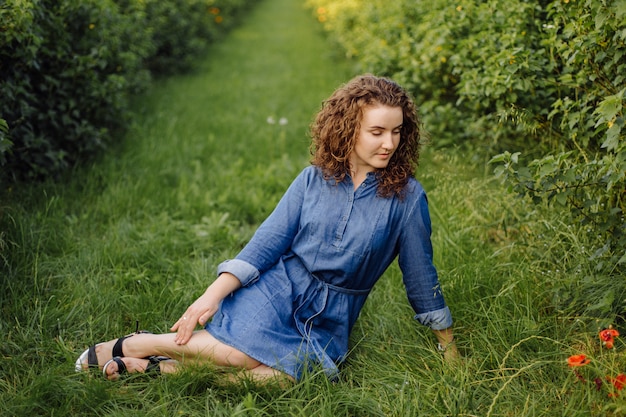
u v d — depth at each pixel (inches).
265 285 82.6
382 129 76.8
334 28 378.3
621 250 87.4
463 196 121.7
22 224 116.6
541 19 128.9
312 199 83.0
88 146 156.4
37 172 141.9
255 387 77.7
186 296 103.5
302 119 241.3
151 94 270.2
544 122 114.1
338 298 83.4
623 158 77.0
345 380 84.0
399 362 85.8
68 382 78.1
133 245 123.3
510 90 114.2
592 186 89.1
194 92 288.5
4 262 106.7
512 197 114.5
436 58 157.6
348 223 80.8
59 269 110.2
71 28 153.6
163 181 161.5
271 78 331.6
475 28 139.3
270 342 78.7
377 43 217.2
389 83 79.0
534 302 93.9
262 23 642.2
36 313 94.5
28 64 125.5
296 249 84.2
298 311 83.2
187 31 348.5
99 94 158.4
